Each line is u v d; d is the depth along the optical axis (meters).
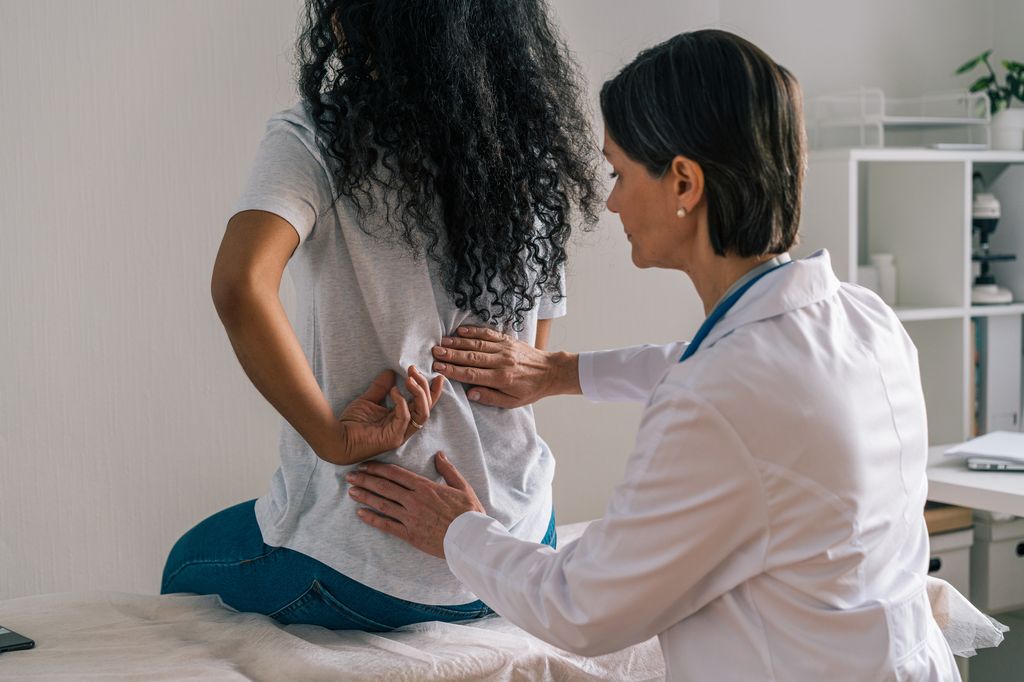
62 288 2.38
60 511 2.42
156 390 2.47
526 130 1.37
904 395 1.14
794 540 1.04
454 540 1.29
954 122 3.01
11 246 2.33
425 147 1.29
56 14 2.32
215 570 1.52
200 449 2.52
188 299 2.48
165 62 2.41
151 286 2.45
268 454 2.58
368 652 1.37
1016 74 3.15
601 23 2.73
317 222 1.31
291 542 1.44
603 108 1.16
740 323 1.08
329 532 1.41
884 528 1.09
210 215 2.48
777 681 1.06
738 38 1.10
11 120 2.31
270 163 1.28
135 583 2.49
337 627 1.46
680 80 1.08
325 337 1.35
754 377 1.03
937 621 1.67
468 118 1.30
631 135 1.12
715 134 1.06
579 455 2.90
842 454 1.04
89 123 2.37
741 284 1.13
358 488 1.39
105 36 2.36
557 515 2.88
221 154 2.47
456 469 1.41
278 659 1.35
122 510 2.47
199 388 2.51
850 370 1.07
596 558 1.11
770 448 1.02
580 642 1.13
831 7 3.18
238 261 1.23
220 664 1.36
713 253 1.13
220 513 1.58
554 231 1.44
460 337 1.43
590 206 1.48
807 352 1.06
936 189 3.02
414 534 1.36
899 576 1.13
